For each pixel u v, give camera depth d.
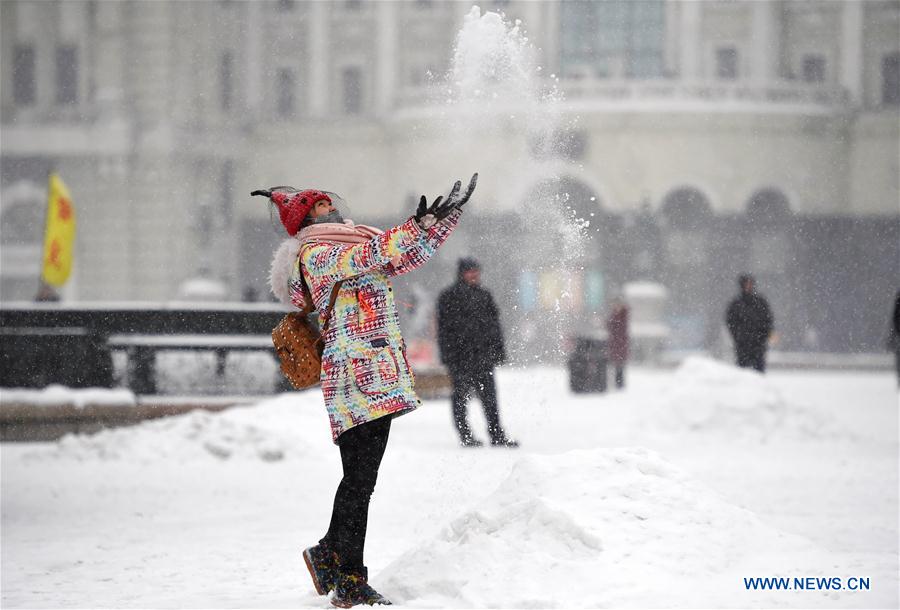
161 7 138.38
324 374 13.05
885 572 12.83
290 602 13.20
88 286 137.75
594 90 129.50
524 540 12.51
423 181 129.38
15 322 41.28
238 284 141.62
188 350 41.09
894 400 57.34
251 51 144.12
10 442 35.91
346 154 142.25
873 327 130.38
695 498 13.17
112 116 137.38
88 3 140.75
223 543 18.84
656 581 11.81
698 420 37.31
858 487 25.58
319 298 13.14
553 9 136.12
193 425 32.66
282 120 143.00
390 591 12.81
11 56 141.38
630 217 127.62
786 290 130.62
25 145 137.25
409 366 13.20
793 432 36.91
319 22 146.12
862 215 131.50
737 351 47.41
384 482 26.41
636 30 137.62
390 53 145.38
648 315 111.38
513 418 43.06
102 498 24.84
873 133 132.00
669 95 129.62
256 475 28.66
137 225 137.50
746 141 130.38
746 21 140.50
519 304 117.12
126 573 15.96
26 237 141.38
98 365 39.62
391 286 13.35
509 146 120.56
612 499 12.92
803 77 141.00
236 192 142.62
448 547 12.94
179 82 139.62
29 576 15.79
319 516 22.22
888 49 137.75
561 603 11.38
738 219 130.25
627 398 59.50
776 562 12.61
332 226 13.59
